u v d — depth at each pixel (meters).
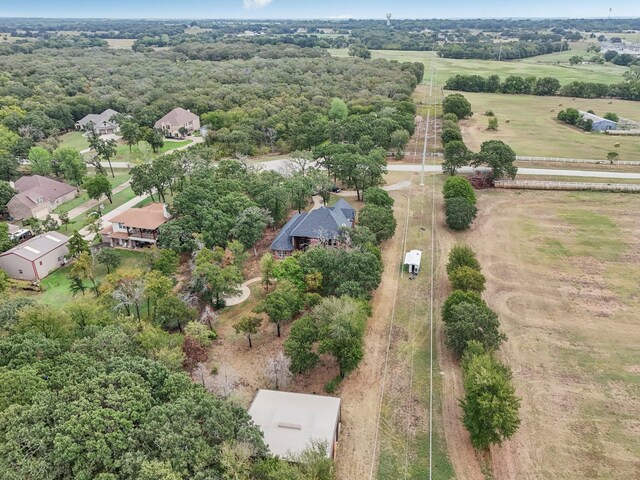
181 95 171.38
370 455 42.62
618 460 42.34
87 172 121.00
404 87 192.50
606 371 52.97
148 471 30.47
